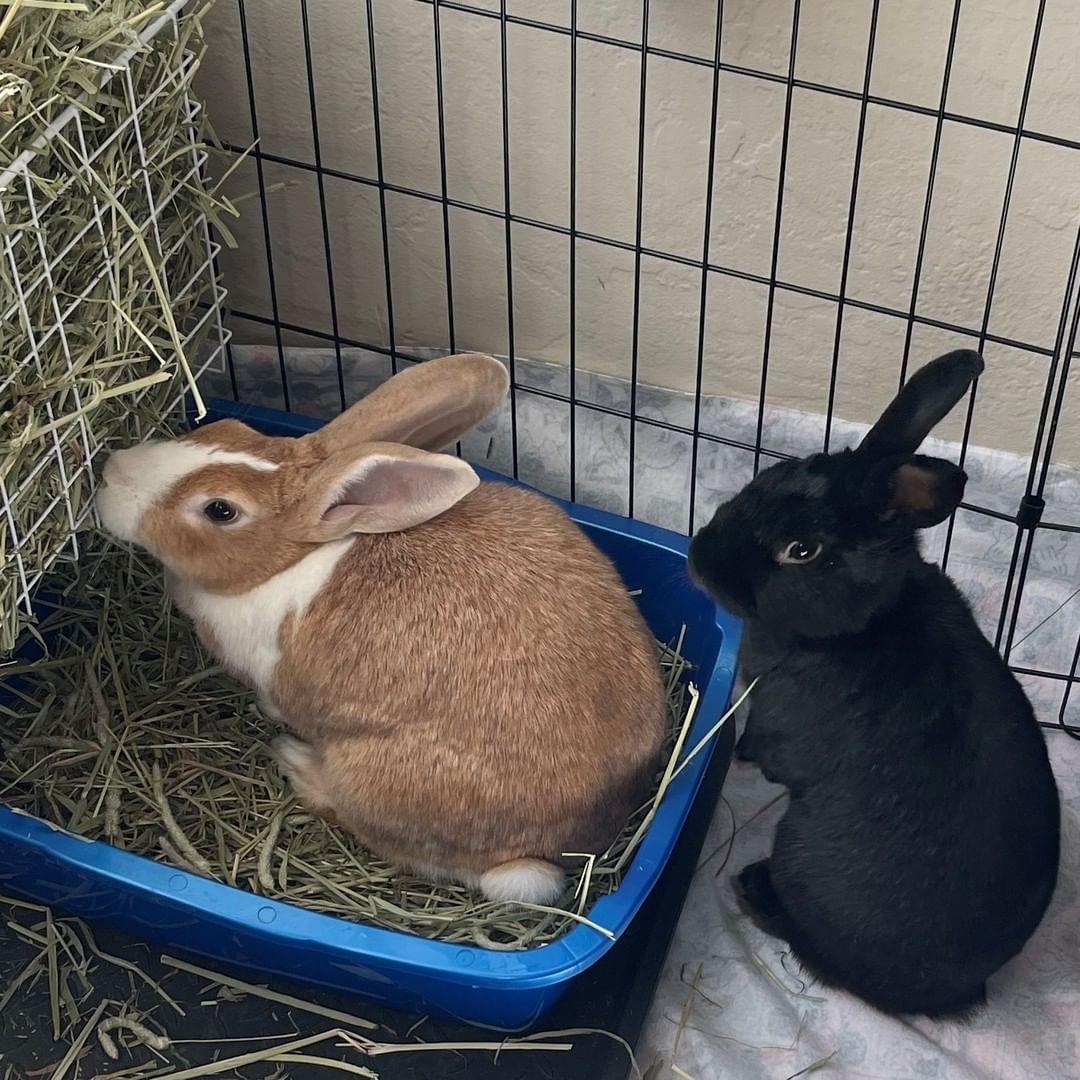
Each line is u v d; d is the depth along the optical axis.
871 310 0.81
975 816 0.68
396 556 0.69
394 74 0.84
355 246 0.93
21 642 0.82
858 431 0.93
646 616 0.89
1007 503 0.92
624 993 0.74
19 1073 0.70
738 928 0.78
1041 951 0.77
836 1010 0.74
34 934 0.75
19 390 0.63
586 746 0.69
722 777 0.84
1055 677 0.85
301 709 0.72
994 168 0.80
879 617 0.69
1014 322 0.86
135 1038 0.72
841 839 0.70
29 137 0.61
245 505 0.67
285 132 0.88
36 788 0.76
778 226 0.81
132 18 0.63
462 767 0.68
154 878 0.68
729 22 0.77
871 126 0.80
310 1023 0.73
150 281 0.72
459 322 0.96
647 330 0.92
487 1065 0.71
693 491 0.93
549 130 0.85
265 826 0.76
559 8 0.80
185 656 0.83
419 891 0.74
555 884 0.71
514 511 0.73
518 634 0.69
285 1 0.83
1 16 0.59
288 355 0.98
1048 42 0.74
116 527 0.69
